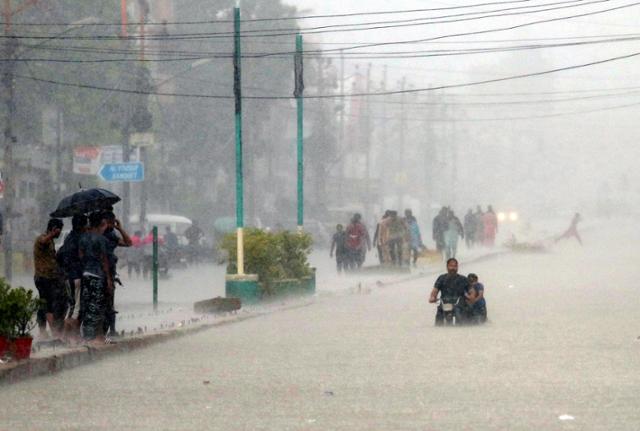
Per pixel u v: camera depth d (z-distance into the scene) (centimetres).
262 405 2017
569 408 1947
